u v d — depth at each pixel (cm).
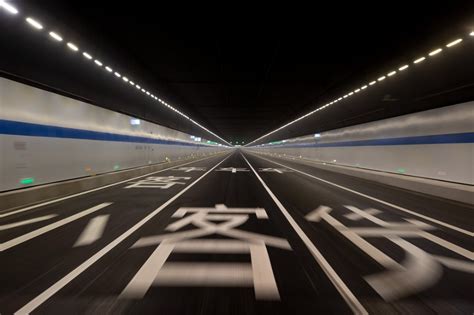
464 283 343
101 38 771
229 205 820
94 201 864
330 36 780
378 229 586
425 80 926
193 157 4238
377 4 596
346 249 459
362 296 306
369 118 1648
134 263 387
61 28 643
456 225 623
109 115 1366
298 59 984
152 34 779
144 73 1152
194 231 548
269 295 303
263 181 1483
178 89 1568
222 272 359
